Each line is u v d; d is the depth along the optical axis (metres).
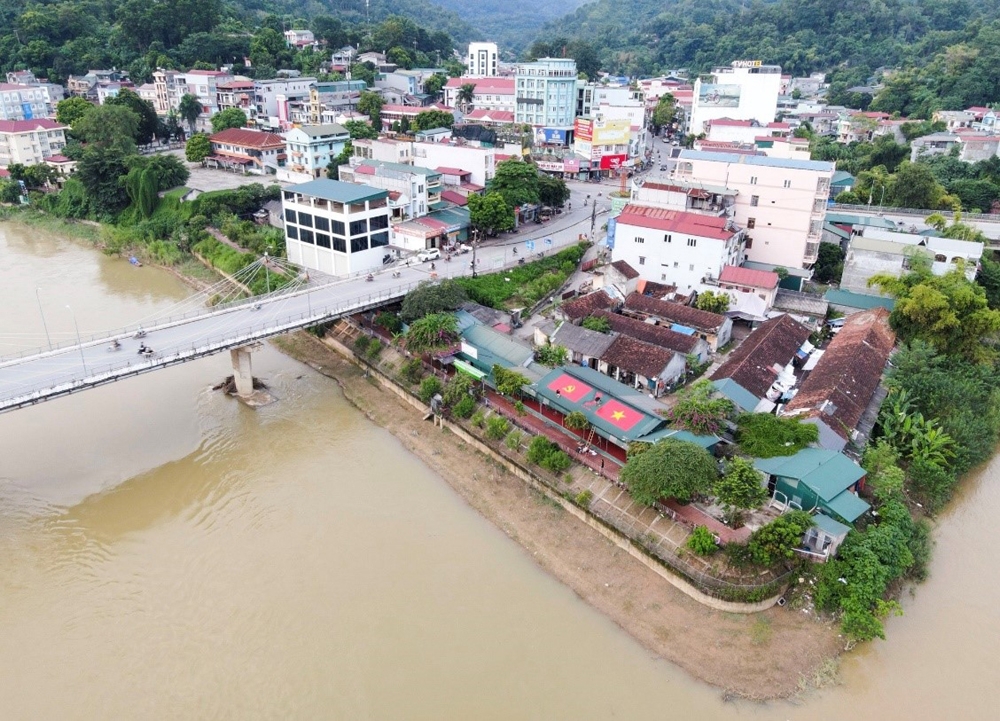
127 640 41.47
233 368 66.81
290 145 125.69
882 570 42.66
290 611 43.53
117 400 65.94
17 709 37.44
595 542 49.00
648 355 63.06
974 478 56.88
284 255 93.75
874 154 133.25
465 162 112.25
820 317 75.69
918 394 60.03
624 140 140.75
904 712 38.06
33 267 101.12
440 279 79.94
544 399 58.31
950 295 68.19
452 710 37.78
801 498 47.12
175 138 160.25
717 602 43.44
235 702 38.00
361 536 49.72
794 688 39.19
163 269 101.75
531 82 157.25
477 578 46.47
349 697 38.38
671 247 81.06
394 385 67.25
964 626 43.19
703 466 46.59
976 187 112.50
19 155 133.00
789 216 85.50
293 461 57.72
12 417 62.72
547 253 91.50
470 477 55.84
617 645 41.94
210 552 48.00
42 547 48.19
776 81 158.00
